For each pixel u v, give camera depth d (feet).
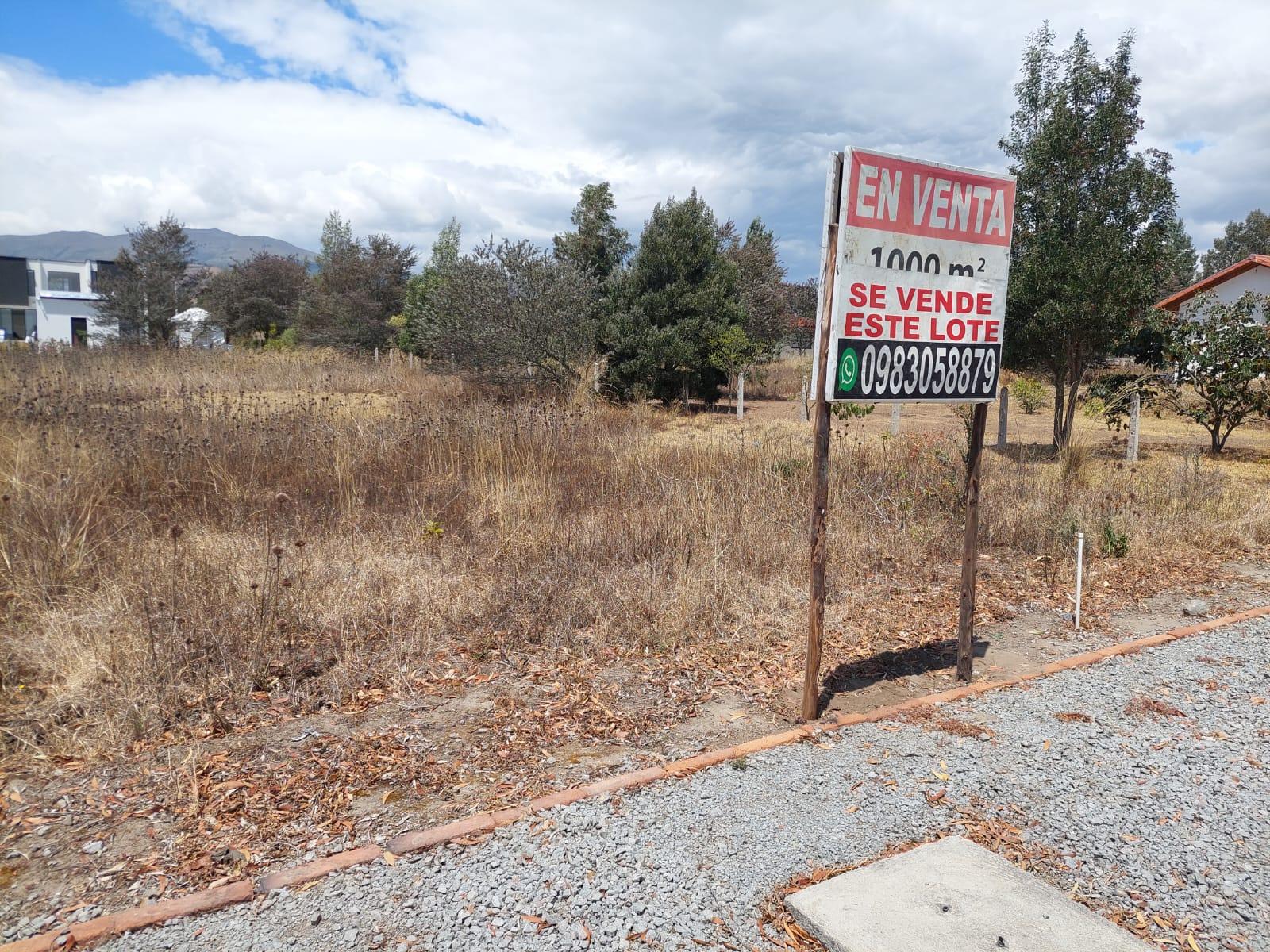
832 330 13.60
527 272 63.67
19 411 33.91
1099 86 44.16
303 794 11.72
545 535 24.21
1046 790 12.00
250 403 48.73
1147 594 22.56
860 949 8.37
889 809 11.43
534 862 10.05
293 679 15.10
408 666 16.14
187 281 133.49
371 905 9.29
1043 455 47.09
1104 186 44.11
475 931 8.85
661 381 72.23
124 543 20.84
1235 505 31.63
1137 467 41.45
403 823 11.02
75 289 180.55
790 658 17.37
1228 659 17.51
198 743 13.07
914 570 23.85
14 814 11.16
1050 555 25.50
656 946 8.66
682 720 14.43
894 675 16.75
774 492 28.60
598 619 18.54
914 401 14.84
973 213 15.15
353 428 37.42
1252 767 12.75
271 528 23.34
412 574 20.54
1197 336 50.37
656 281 70.90
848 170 13.44
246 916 9.12
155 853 10.32
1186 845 10.64
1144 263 44.50
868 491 28.81
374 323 118.83
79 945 8.68
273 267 149.59
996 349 15.84
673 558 22.35
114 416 35.29
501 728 13.88
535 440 36.24
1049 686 16.03
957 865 9.90
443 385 66.80
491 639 17.54
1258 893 9.68
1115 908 9.39
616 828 10.82
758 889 9.63
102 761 12.54
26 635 16.25
